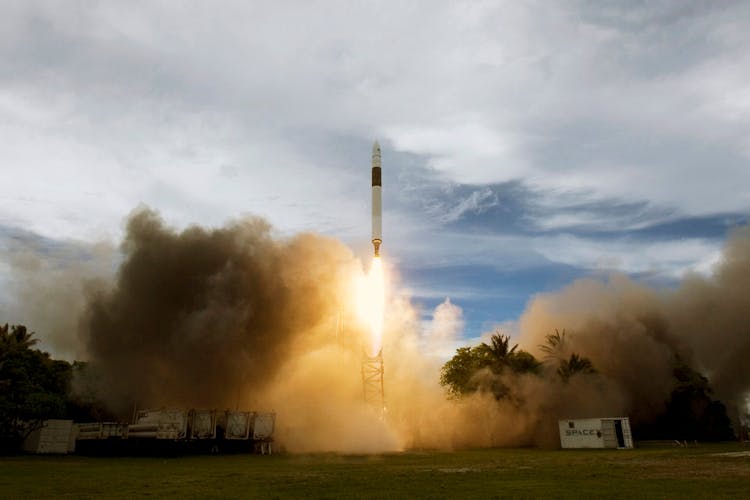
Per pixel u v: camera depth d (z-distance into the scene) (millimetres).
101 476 30141
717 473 27906
